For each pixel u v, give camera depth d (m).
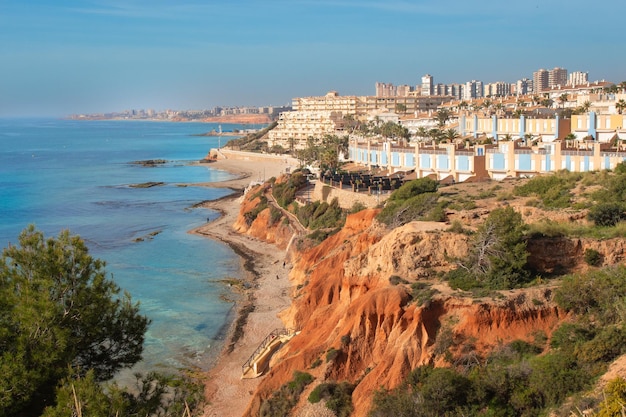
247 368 55.59
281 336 60.28
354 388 43.19
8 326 26.27
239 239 111.62
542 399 35.50
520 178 79.56
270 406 44.50
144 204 157.25
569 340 38.38
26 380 24.19
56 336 25.97
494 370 37.81
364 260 55.03
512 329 40.97
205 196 170.62
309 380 45.12
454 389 36.66
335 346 46.31
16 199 166.38
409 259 50.38
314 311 60.06
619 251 46.78
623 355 35.47
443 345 41.22
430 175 101.31
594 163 80.25
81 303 28.22
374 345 45.53
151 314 70.94
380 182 98.62
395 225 64.44
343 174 113.75
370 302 46.41
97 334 28.69
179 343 62.78
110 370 29.34
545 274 46.75
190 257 98.94
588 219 53.81
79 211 147.00
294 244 92.19
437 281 47.78
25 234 29.83
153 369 56.31
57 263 28.28
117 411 22.44
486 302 41.78
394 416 36.81
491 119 123.62
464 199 66.88
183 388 32.44
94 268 29.81
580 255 47.47
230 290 80.31
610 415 25.17
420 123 187.62
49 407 23.34
